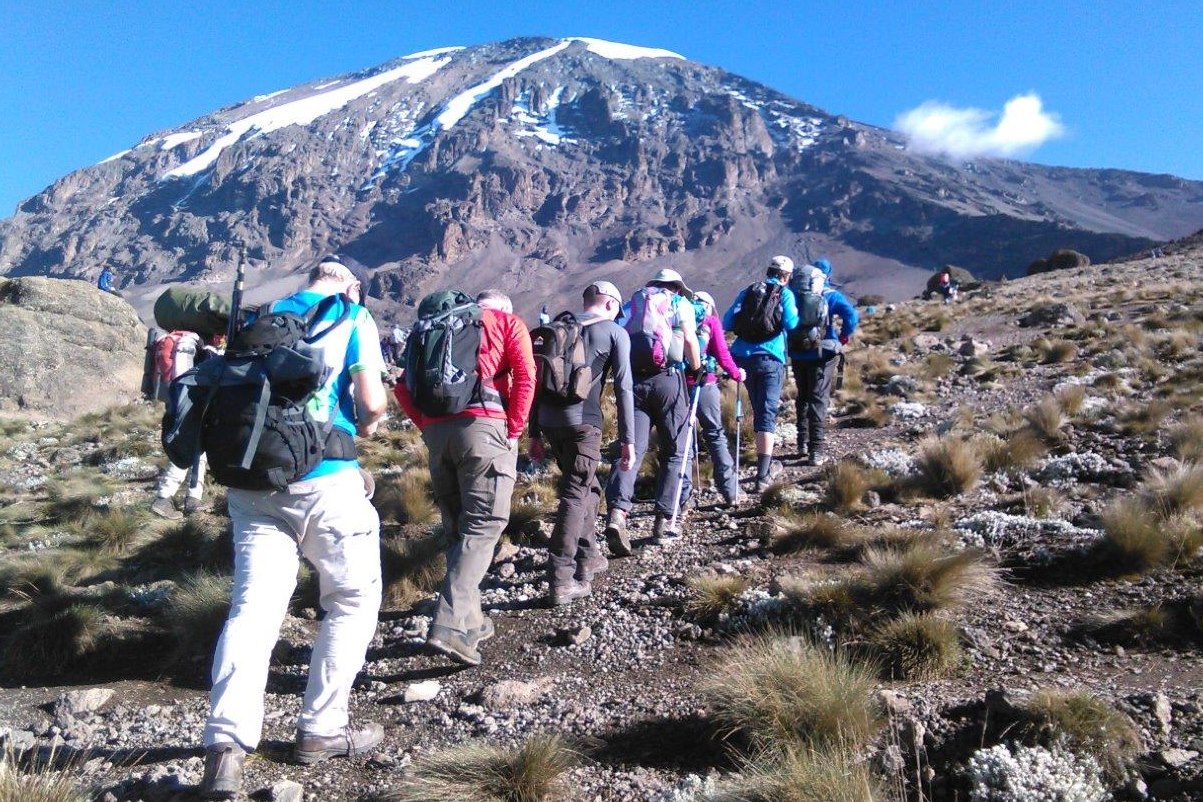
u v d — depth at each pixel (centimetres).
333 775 372
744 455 942
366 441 1224
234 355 358
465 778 345
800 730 350
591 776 355
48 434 1680
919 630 413
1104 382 1107
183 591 597
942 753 339
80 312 2291
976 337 1836
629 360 584
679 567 598
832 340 890
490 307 494
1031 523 571
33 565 699
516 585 603
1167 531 510
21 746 415
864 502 705
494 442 474
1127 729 324
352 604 383
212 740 339
